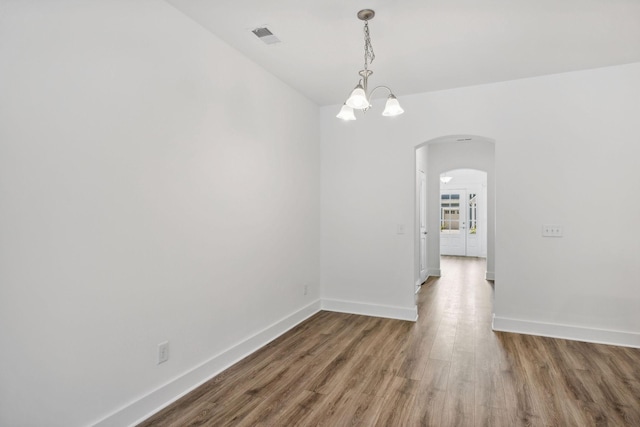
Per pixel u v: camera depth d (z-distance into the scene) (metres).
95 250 1.84
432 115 3.91
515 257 3.56
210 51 2.63
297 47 2.87
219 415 2.13
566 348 3.13
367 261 4.24
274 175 3.46
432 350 3.10
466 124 3.76
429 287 5.70
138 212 2.07
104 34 1.88
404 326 3.77
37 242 1.60
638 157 3.16
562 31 2.60
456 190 9.90
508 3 2.25
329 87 3.79
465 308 4.46
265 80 3.31
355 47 2.87
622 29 2.57
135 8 2.05
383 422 2.05
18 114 1.53
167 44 2.26
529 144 3.52
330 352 3.08
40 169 1.60
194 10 2.34
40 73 1.60
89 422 1.81
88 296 1.81
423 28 2.56
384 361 2.88
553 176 3.43
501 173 3.61
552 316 3.44
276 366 2.80
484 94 3.69
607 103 3.26
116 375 1.95
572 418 2.08
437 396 2.34
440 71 3.36
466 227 9.78
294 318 3.80
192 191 2.47
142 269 2.10
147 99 2.13
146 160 2.12
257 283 3.20
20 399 1.54
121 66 1.97
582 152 3.34
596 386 2.45
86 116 1.79
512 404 2.23
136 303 2.06
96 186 1.84
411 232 4.03
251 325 3.11
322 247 4.47
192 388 2.44
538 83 3.48
